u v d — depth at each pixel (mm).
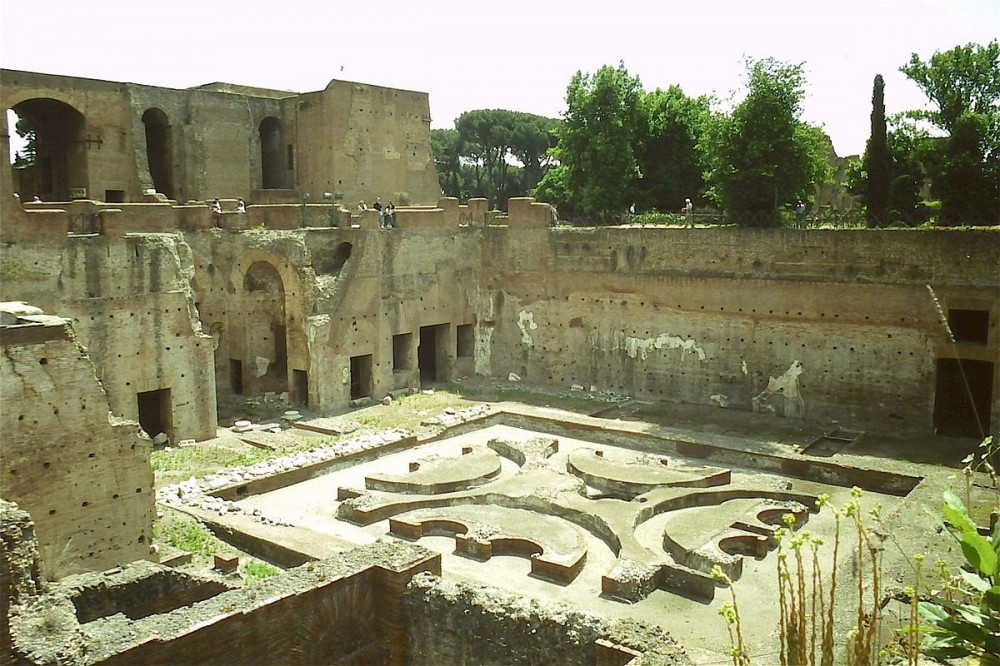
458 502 28906
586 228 44688
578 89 54844
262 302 41906
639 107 55656
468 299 48562
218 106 50406
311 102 53312
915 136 51281
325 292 41062
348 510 27844
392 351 44844
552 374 46656
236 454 33562
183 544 24844
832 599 9055
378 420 39031
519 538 25125
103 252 32438
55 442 21688
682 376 42250
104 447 22672
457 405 41906
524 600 16922
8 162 30344
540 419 39094
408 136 57125
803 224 41906
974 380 37281
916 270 35531
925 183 55094
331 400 41062
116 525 22984
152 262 33906
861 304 36938
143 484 23531
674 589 22719
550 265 46031
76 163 45344
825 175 47062
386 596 17969
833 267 37625
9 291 30109
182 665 15000
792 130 42812
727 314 40625
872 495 29750
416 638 17766
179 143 48719
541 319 46719
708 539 24703
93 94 44438
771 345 39531
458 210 47656
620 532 25469
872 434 36031
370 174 54719
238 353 41469
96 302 32250
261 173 53531
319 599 17031
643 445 36000
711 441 34812
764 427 37281
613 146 53031
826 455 33156
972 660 10406
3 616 14633
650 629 15758
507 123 96250
